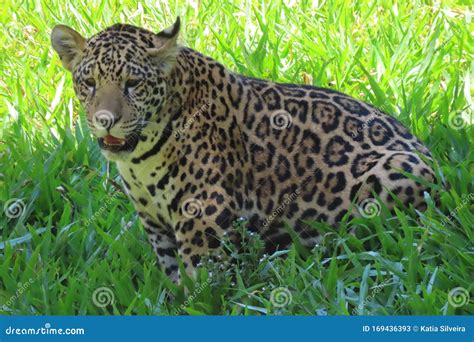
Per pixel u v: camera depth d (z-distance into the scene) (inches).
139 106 608.4
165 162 627.2
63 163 757.9
